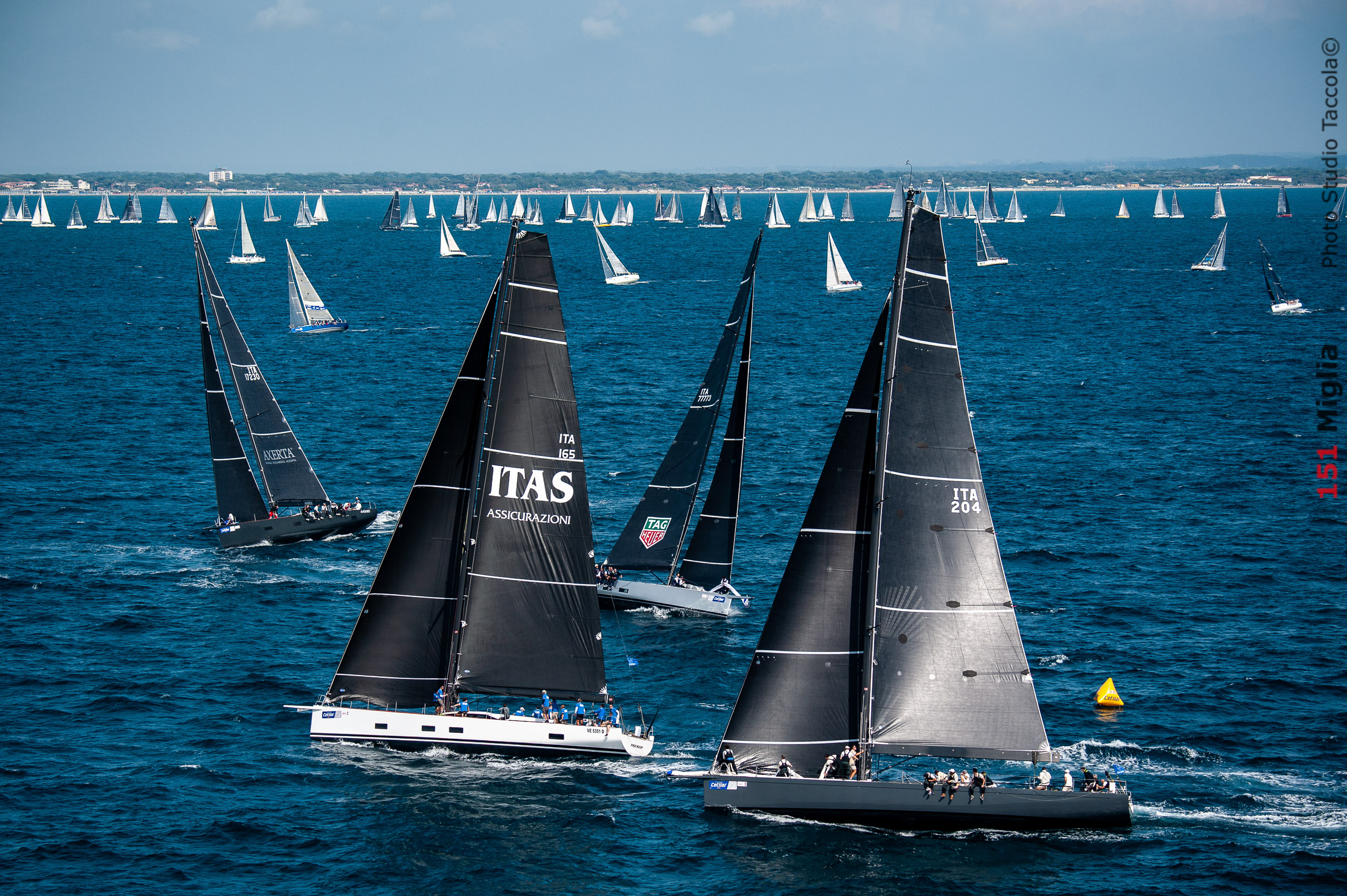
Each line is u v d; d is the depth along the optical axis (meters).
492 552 145.25
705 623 186.38
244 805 129.38
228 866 117.94
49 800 128.75
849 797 126.44
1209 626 180.88
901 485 125.88
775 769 130.25
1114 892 114.81
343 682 146.50
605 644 177.12
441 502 144.88
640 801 132.38
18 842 120.50
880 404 132.75
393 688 146.38
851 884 116.31
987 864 119.81
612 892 115.19
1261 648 172.12
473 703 155.88
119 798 129.75
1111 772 137.62
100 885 113.94
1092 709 153.62
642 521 196.12
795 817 128.25
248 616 186.00
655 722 152.00
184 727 148.00
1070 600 192.12
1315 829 125.69
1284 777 136.50
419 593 145.75
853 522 128.12
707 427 191.50
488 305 143.62
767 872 118.62
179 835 123.12
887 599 126.94
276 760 140.12
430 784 135.12
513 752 142.62
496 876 117.38
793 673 129.62
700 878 117.62
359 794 132.38
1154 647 173.00
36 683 159.38
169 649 172.38
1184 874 117.56
